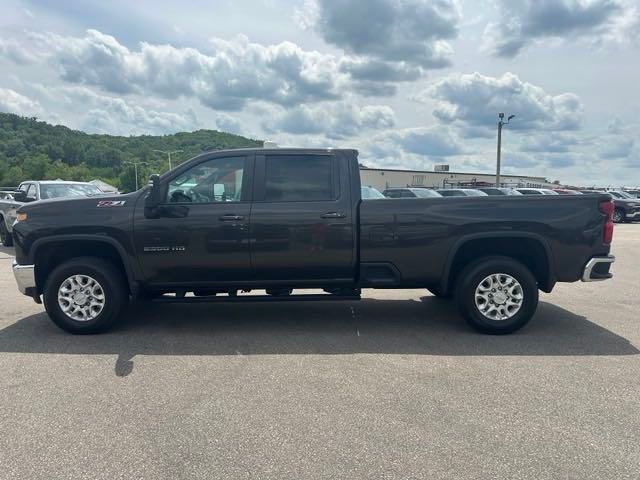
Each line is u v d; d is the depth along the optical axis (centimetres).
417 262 535
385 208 529
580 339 520
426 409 351
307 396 373
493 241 546
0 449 298
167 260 528
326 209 529
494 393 379
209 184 539
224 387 391
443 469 276
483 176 5803
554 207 527
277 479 268
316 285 545
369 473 272
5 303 685
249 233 525
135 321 595
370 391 383
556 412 346
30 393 379
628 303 701
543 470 275
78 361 452
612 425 327
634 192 3772
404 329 560
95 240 523
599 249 529
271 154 542
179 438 311
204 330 555
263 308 662
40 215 530
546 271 539
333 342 511
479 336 533
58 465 281
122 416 341
